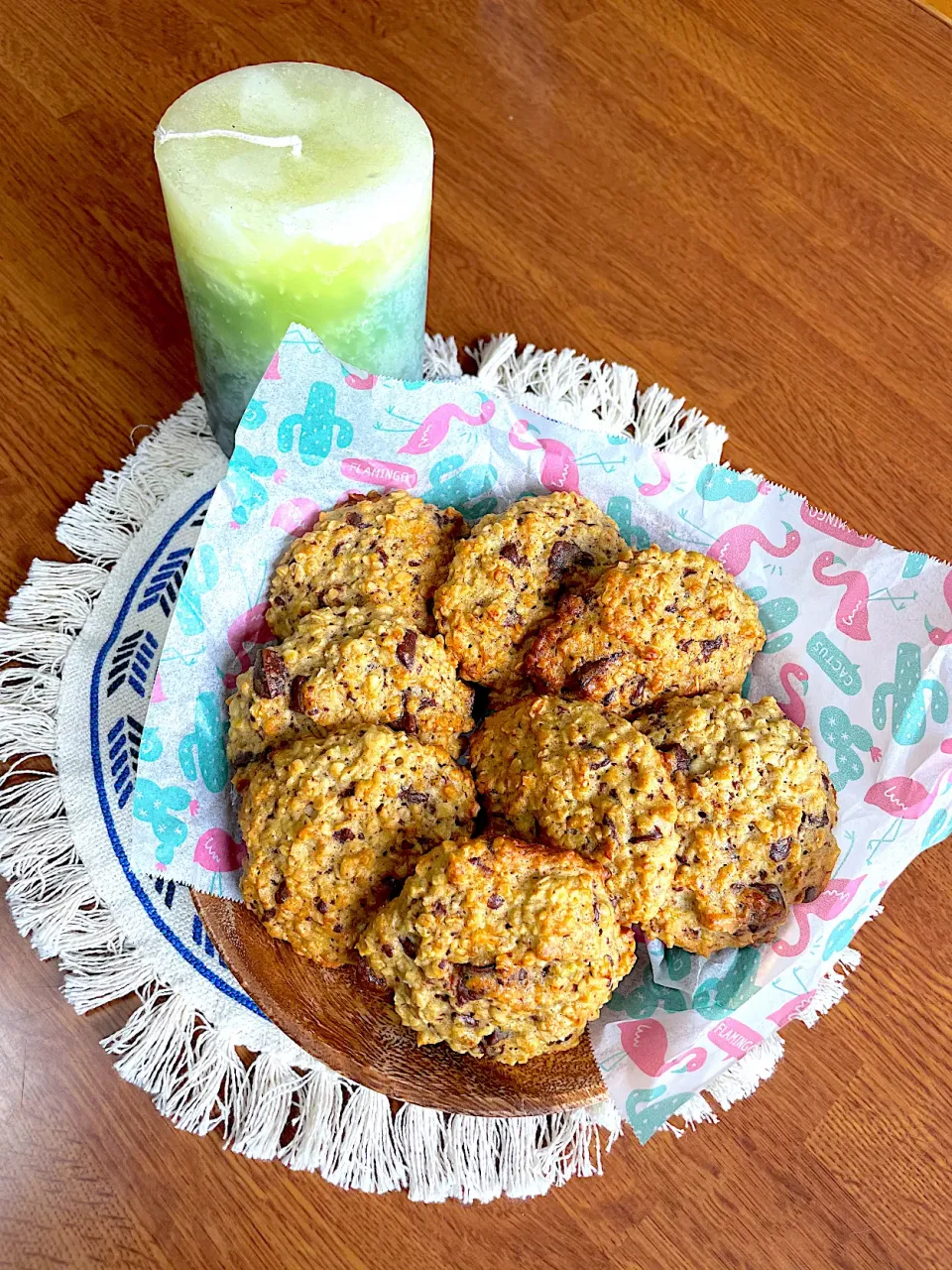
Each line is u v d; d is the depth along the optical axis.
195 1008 0.31
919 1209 0.29
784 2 0.50
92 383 0.40
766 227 0.45
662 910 0.28
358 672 0.30
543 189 0.45
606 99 0.47
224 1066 0.30
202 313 0.34
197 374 0.39
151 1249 0.28
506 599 0.31
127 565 0.37
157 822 0.30
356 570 0.32
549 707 0.30
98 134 0.45
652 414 0.40
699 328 0.42
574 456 0.34
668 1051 0.27
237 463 0.31
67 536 0.37
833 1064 0.31
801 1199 0.29
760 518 0.33
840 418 0.41
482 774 0.30
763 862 0.28
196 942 0.32
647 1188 0.29
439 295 0.42
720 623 0.30
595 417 0.40
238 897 0.30
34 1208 0.28
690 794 0.28
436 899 0.26
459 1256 0.28
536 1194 0.29
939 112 0.48
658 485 0.33
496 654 0.31
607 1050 0.28
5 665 0.36
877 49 0.50
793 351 0.42
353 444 0.33
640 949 0.30
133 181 0.44
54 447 0.39
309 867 0.28
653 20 0.49
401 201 0.32
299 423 0.32
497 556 0.31
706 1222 0.29
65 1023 0.31
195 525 0.38
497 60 0.48
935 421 0.41
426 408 0.33
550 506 0.32
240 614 0.32
